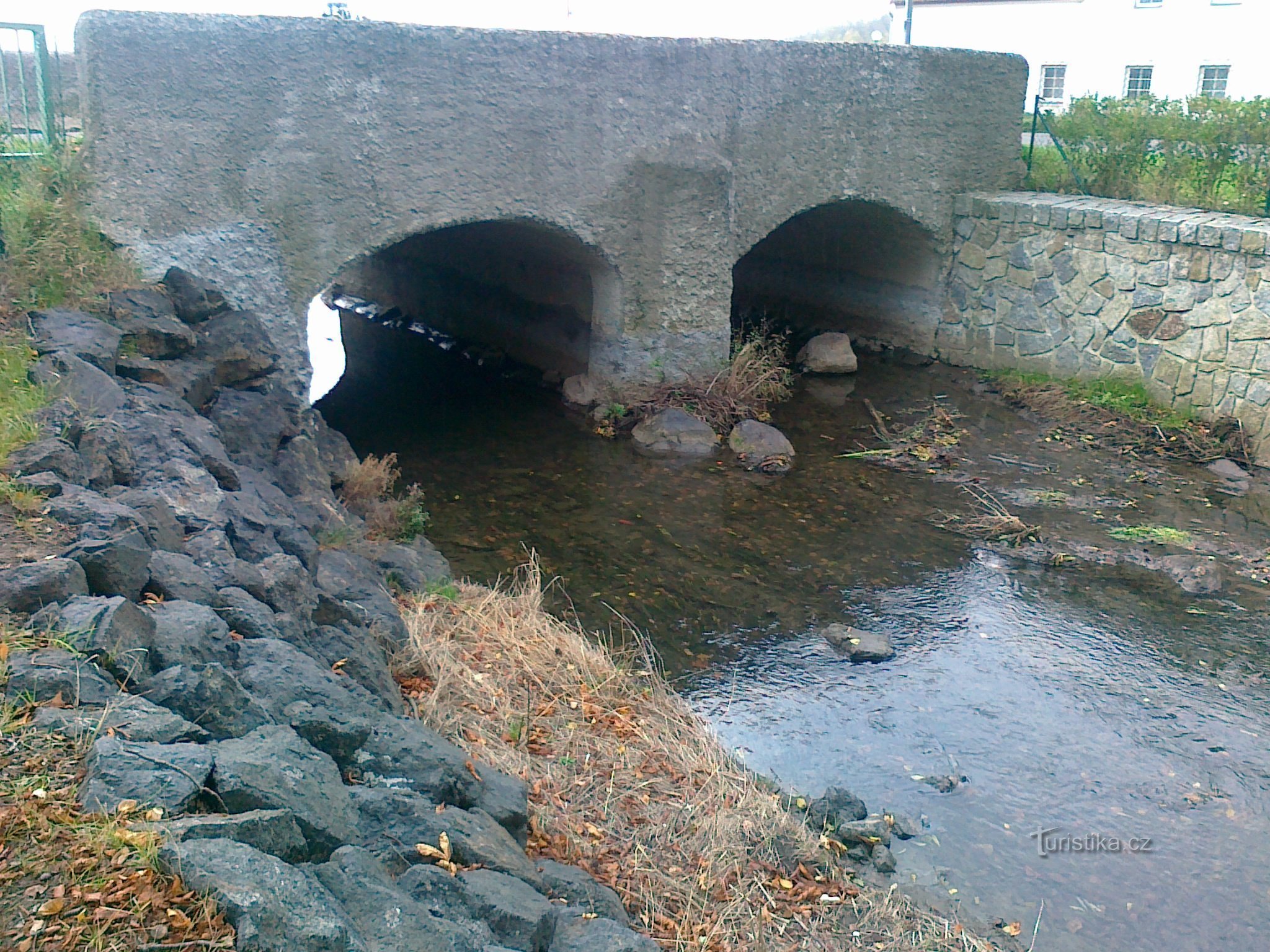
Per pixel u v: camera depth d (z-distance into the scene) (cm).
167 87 838
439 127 952
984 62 1242
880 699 651
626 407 1148
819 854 481
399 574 687
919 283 1355
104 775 282
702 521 921
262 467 747
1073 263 1173
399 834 337
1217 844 527
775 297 1587
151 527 468
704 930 405
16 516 418
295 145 895
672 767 520
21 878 254
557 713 549
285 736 338
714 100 1085
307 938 247
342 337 1623
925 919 457
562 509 945
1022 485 994
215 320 854
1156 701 653
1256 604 777
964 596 789
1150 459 1044
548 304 1320
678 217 1099
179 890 252
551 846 429
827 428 1146
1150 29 2262
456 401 1266
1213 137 1152
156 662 354
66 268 757
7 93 850
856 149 1194
